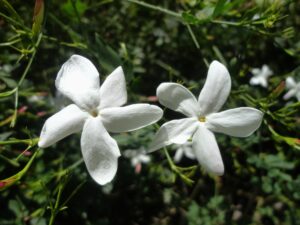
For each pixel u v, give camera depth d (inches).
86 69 2.8
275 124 4.2
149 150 2.7
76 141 3.9
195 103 2.8
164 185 4.4
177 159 4.2
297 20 4.7
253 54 4.6
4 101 3.8
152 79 4.6
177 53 4.7
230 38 4.4
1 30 4.1
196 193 4.4
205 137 2.8
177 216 4.4
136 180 4.3
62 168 3.7
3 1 3.1
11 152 3.7
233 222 4.2
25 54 3.2
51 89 4.1
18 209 3.7
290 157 4.3
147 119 2.7
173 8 4.5
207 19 3.4
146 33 4.7
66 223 4.1
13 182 2.8
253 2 4.1
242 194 4.5
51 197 3.4
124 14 4.6
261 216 4.3
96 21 4.6
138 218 4.5
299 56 3.7
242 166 4.1
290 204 4.2
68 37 4.1
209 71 2.8
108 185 4.0
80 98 2.7
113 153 2.7
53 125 2.7
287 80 4.1
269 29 3.9
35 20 3.0
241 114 2.8
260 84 4.5
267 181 4.0
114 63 3.3
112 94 2.8
